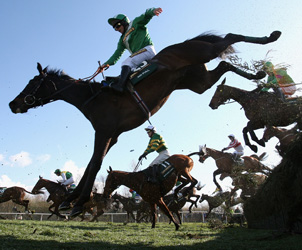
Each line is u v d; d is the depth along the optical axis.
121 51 4.15
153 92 3.65
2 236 3.36
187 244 3.70
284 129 7.03
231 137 10.48
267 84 4.75
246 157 10.13
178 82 3.84
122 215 15.48
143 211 12.57
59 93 4.02
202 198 13.09
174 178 6.66
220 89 6.00
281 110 4.86
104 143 3.47
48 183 12.19
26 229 4.43
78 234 4.21
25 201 12.51
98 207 13.05
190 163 7.00
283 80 5.41
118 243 3.61
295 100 5.00
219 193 10.85
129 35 3.94
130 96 3.59
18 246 2.78
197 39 3.99
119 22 4.11
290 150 4.35
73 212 3.24
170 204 10.00
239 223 8.36
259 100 5.23
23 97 4.03
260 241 3.98
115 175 6.82
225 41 3.94
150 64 3.70
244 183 8.19
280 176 4.47
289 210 4.23
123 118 3.59
